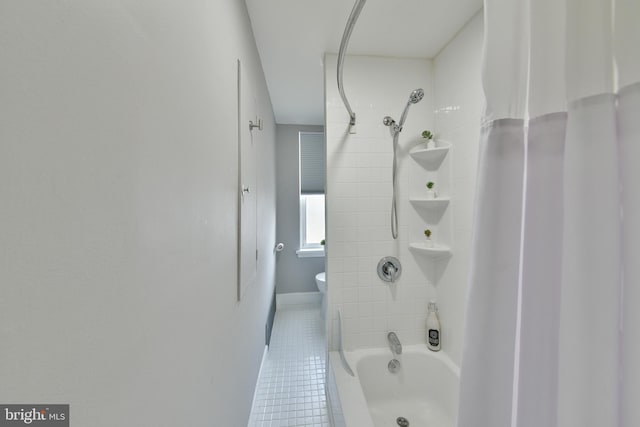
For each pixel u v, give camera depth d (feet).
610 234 1.02
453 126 4.93
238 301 3.84
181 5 1.96
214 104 2.77
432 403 5.01
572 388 1.08
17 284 0.81
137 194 1.40
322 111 9.67
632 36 0.99
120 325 1.26
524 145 1.30
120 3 1.26
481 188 1.38
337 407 4.12
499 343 1.31
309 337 8.07
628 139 1.00
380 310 5.44
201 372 2.36
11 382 0.80
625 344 1.00
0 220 0.76
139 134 1.42
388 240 5.46
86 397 1.06
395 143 5.29
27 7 0.83
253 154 5.17
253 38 5.16
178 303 1.90
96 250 1.11
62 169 0.95
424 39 5.05
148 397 1.50
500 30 1.33
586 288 1.06
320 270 11.18
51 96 0.91
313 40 5.30
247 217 4.50
